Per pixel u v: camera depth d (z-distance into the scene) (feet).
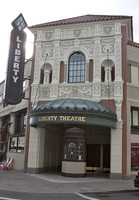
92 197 33.24
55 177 50.78
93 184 43.62
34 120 51.11
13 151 71.51
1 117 99.04
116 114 52.70
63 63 60.90
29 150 57.57
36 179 46.98
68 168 51.88
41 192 34.78
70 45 61.05
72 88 58.08
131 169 54.44
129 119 55.21
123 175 51.57
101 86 56.80
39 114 49.98
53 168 67.26
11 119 80.43
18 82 58.34
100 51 58.59
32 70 62.18
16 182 42.55
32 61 62.80
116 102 54.95
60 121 47.70
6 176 50.34
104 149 67.05
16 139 71.20
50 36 62.80
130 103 56.39
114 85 55.88
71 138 52.90
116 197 33.73
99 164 66.80
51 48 62.08
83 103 50.90
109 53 58.03
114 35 58.49
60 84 58.90
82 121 47.44
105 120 49.11
